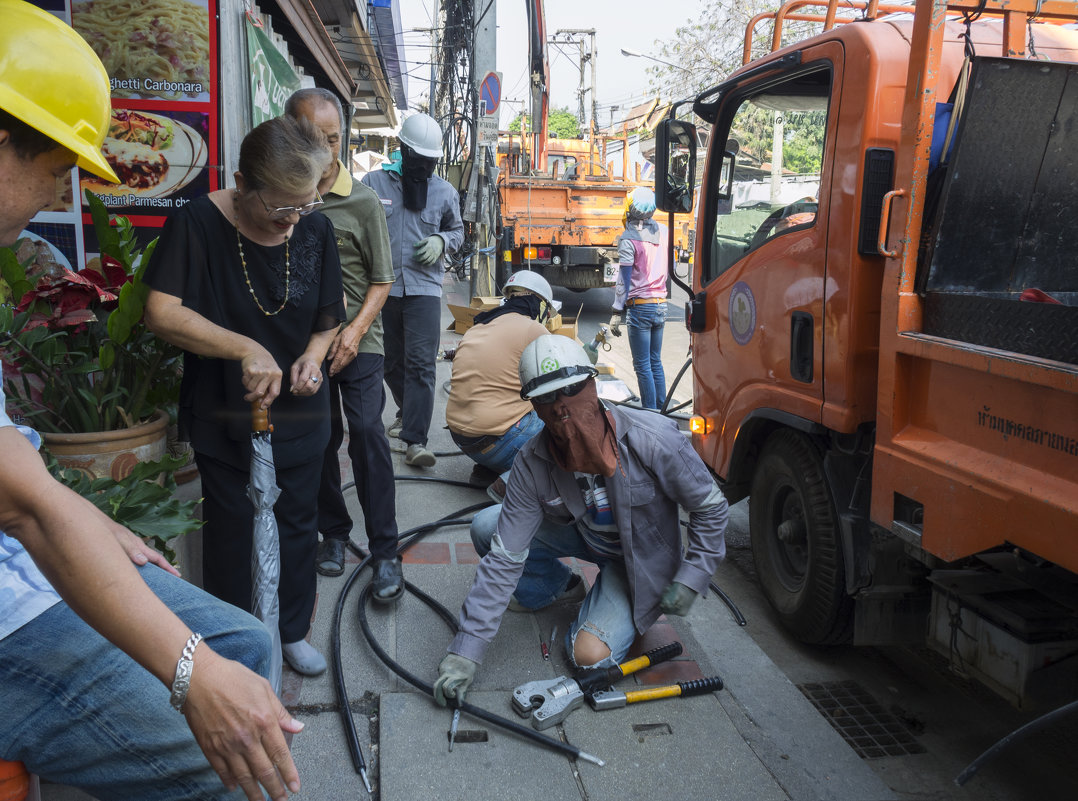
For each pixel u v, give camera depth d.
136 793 1.41
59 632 1.35
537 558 3.23
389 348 5.40
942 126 2.48
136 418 2.84
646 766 2.48
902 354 2.52
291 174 2.18
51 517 1.09
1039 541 2.00
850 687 3.13
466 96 13.19
